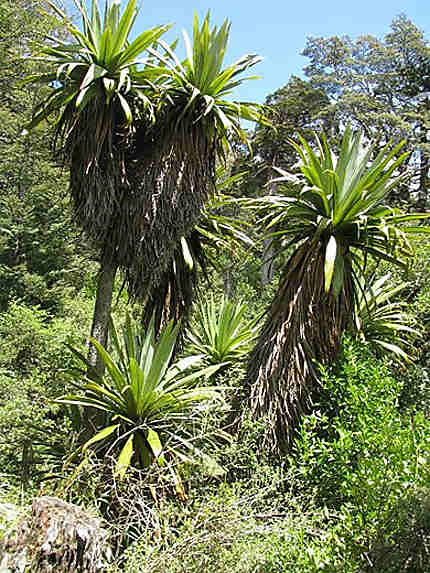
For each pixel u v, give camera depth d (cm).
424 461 276
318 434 446
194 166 466
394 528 255
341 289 466
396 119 2052
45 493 331
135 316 1023
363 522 284
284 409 447
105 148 456
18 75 1209
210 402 432
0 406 594
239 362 553
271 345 467
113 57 444
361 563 255
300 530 304
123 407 427
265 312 506
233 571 280
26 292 1264
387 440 328
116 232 468
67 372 456
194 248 601
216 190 566
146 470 389
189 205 469
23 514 243
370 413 395
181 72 462
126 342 457
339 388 441
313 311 460
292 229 490
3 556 218
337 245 463
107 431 396
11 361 840
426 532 246
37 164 1378
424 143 1914
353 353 443
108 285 475
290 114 2194
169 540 307
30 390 648
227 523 296
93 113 448
